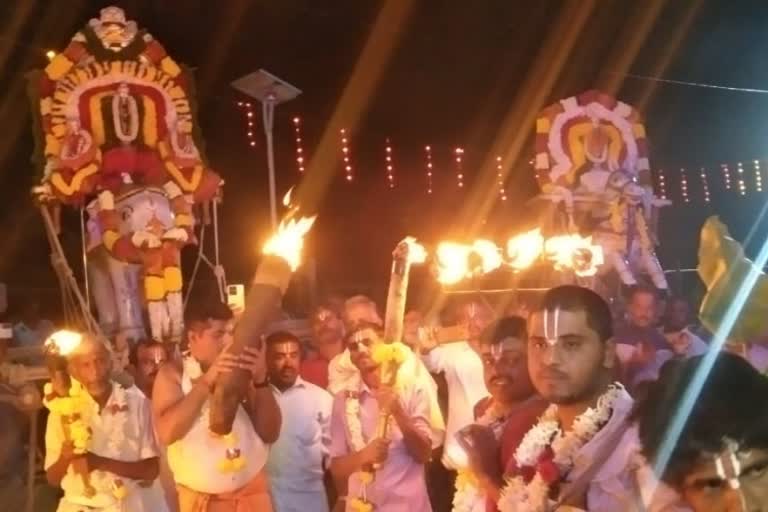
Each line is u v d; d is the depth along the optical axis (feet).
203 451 12.51
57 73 18.97
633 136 24.36
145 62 19.42
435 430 14.05
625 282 23.04
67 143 18.71
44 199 18.72
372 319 14.53
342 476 13.76
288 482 15.23
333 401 14.60
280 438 15.23
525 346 10.09
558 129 24.00
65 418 13.35
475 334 16.56
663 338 19.35
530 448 7.56
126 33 19.36
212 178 19.77
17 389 15.75
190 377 12.72
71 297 18.98
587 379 7.23
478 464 8.87
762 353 8.72
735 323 8.93
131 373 16.90
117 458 13.70
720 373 4.96
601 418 7.06
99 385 13.60
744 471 4.72
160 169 19.26
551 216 23.82
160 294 18.57
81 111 18.88
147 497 14.17
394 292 11.49
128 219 18.70
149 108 19.25
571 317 7.21
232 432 12.60
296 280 25.45
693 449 4.80
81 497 13.61
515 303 19.03
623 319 20.47
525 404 8.88
